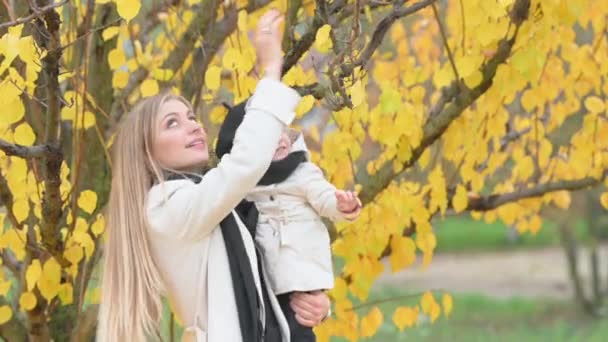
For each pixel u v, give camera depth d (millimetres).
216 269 3770
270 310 3832
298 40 4473
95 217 4891
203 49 4895
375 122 4707
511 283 27656
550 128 5676
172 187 3801
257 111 3744
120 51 4598
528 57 4379
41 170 4500
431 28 5777
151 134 3926
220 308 3736
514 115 5984
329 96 4125
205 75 4570
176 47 5059
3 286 4773
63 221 4695
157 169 3910
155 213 3807
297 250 3906
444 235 37531
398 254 5156
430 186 5305
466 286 26781
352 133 4863
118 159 3959
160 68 5059
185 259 3791
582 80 5391
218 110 4867
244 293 3746
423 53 5793
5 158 4504
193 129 3959
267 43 3918
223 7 5191
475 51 4465
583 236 26703
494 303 23219
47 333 4828
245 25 4613
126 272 3861
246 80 4582
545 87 5309
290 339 3889
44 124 4574
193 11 5328
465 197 5238
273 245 3900
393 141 4684
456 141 5051
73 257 4582
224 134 4023
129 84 5172
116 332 3857
